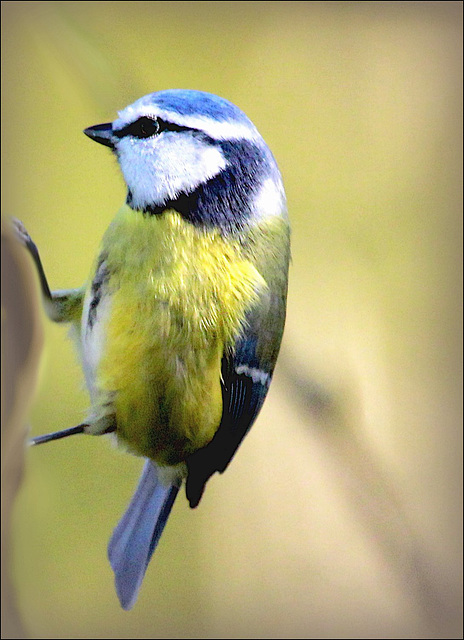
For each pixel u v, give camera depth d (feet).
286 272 7.21
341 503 7.33
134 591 7.21
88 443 7.38
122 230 7.16
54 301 7.18
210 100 7.16
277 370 7.29
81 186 7.39
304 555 7.41
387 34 7.50
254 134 7.18
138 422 7.18
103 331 7.16
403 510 7.31
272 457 7.43
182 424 7.18
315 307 7.45
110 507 7.38
